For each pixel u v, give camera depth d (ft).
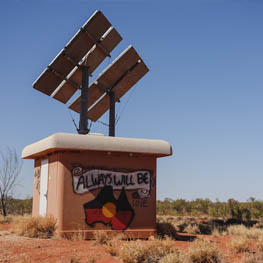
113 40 58.39
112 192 43.88
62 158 42.55
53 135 41.24
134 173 45.47
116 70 61.05
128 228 43.73
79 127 54.34
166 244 31.89
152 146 45.52
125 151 43.88
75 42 53.26
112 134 62.28
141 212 44.75
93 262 28.99
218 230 55.67
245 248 37.06
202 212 113.50
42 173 49.39
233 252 35.94
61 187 41.88
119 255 30.66
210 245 31.83
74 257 29.40
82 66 56.24
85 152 43.47
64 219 41.11
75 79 58.49
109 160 44.50
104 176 43.91
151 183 46.09
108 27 55.88
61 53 53.06
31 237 40.22
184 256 29.55
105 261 29.43
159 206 122.62
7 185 76.89
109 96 64.28
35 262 28.25
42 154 48.78
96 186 43.27
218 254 30.53
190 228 55.67
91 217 42.34
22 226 43.27
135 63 61.82
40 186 49.78
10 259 28.86
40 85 55.11
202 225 57.98
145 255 29.32
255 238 49.42
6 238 38.78
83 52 55.42
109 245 33.60
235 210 94.32
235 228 55.83
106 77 61.26
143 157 46.34
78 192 42.32
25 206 91.91
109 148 43.06
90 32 53.93
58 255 30.86
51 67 53.67
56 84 56.34
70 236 40.75
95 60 58.44
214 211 99.76
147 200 45.42
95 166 43.68
